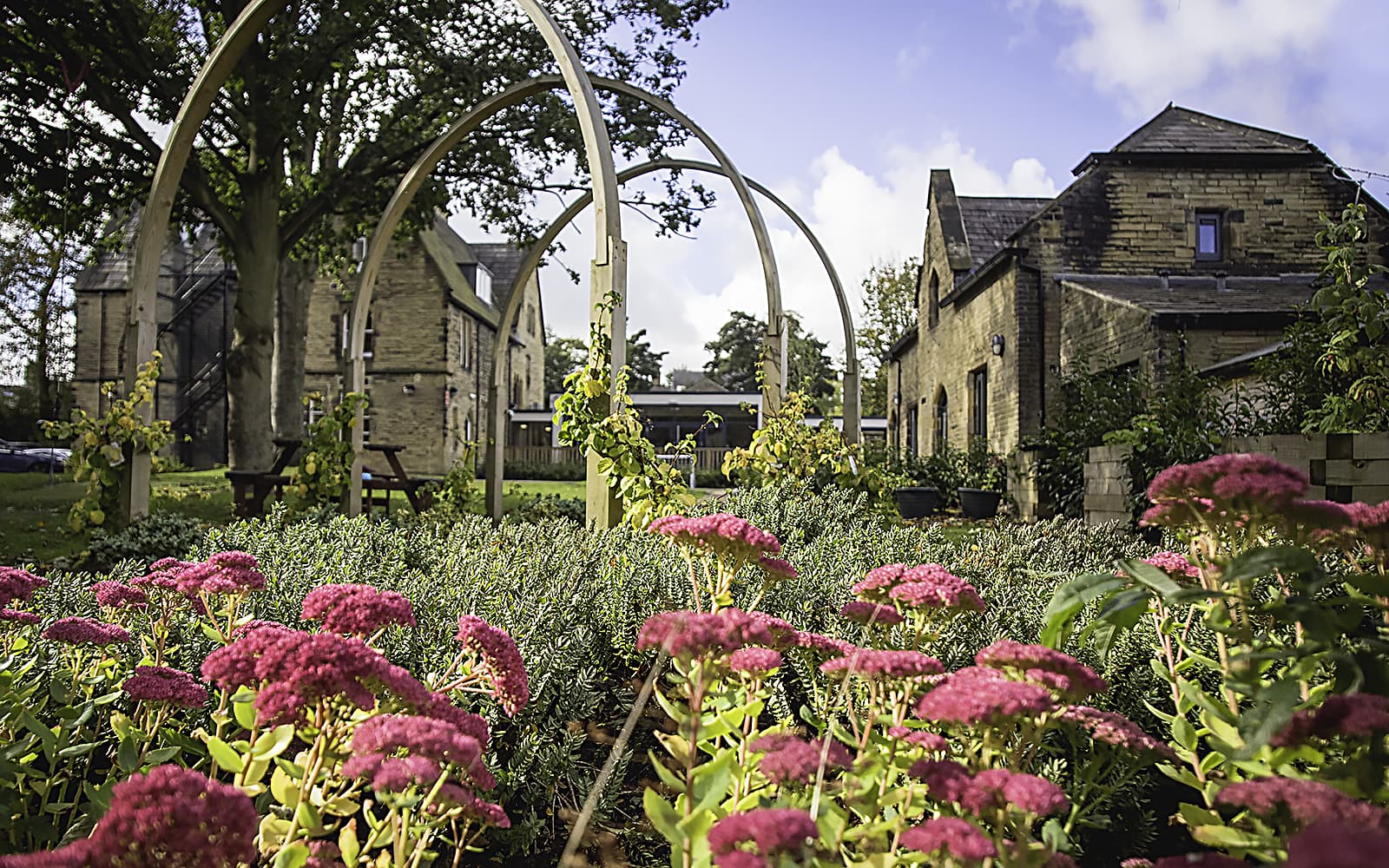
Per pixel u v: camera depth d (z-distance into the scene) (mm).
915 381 21344
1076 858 1872
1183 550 3498
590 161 5371
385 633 2434
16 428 34281
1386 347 6320
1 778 1599
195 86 6348
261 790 1558
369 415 29734
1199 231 13695
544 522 5195
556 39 5582
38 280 31469
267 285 12953
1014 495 10508
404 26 11789
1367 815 999
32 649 2180
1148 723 2254
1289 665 1482
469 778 1420
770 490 5609
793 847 1010
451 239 36062
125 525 6445
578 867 1952
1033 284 13461
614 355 5156
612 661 2871
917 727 1616
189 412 32156
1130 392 9156
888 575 1977
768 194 9805
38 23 10656
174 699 1762
